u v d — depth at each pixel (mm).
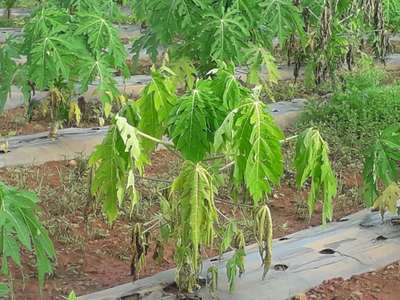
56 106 6668
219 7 4941
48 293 4266
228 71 3512
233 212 5293
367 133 7254
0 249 2717
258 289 4199
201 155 3318
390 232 5086
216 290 4023
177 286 4148
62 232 5078
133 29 13055
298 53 7758
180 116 3312
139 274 4520
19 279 4414
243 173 3324
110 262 4742
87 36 5539
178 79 4844
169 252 4812
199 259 3912
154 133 3594
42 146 6699
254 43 5242
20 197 2723
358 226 5188
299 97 9008
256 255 4652
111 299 4039
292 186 6207
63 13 5562
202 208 3426
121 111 3584
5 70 5879
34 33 5469
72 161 6461
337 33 7680
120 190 3432
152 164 6574
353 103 7938
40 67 5320
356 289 4332
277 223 5508
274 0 5168
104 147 3402
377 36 8062
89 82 5465
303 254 4707
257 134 3242
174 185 3502
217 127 3355
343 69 9289
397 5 10516
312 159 3496
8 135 7164
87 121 7723
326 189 3580
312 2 6750
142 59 10797
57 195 5676
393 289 4355
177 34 5297
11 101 8203
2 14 14266
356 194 5922
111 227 5070
